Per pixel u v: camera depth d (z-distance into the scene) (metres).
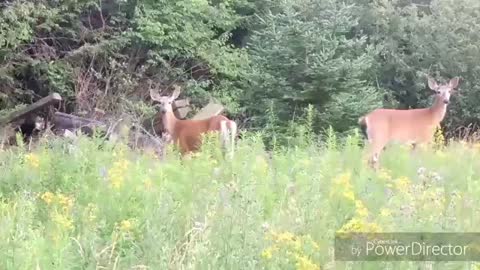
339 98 16.05
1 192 6.13
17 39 18.00
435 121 11.52
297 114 16.77
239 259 4.11
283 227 4.73
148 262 4.32
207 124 11.55
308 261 4.05
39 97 19.09
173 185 6.16
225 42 21.92
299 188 6.01
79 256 4.45
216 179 6.43
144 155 8.71
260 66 17.45
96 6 19.42
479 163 7.87
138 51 20.00
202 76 20.55
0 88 18.48
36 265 4.02
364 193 5.74
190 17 20.52
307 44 16.81
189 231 4.59
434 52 20.69
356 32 21.09
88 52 18.94
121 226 4.91
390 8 21.03
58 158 6.79
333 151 8.33
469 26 20.94
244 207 4.82
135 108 17.97
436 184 6.30
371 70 20.19
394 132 11.43
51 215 5.15
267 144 15.88
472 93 20.09
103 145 8.84
